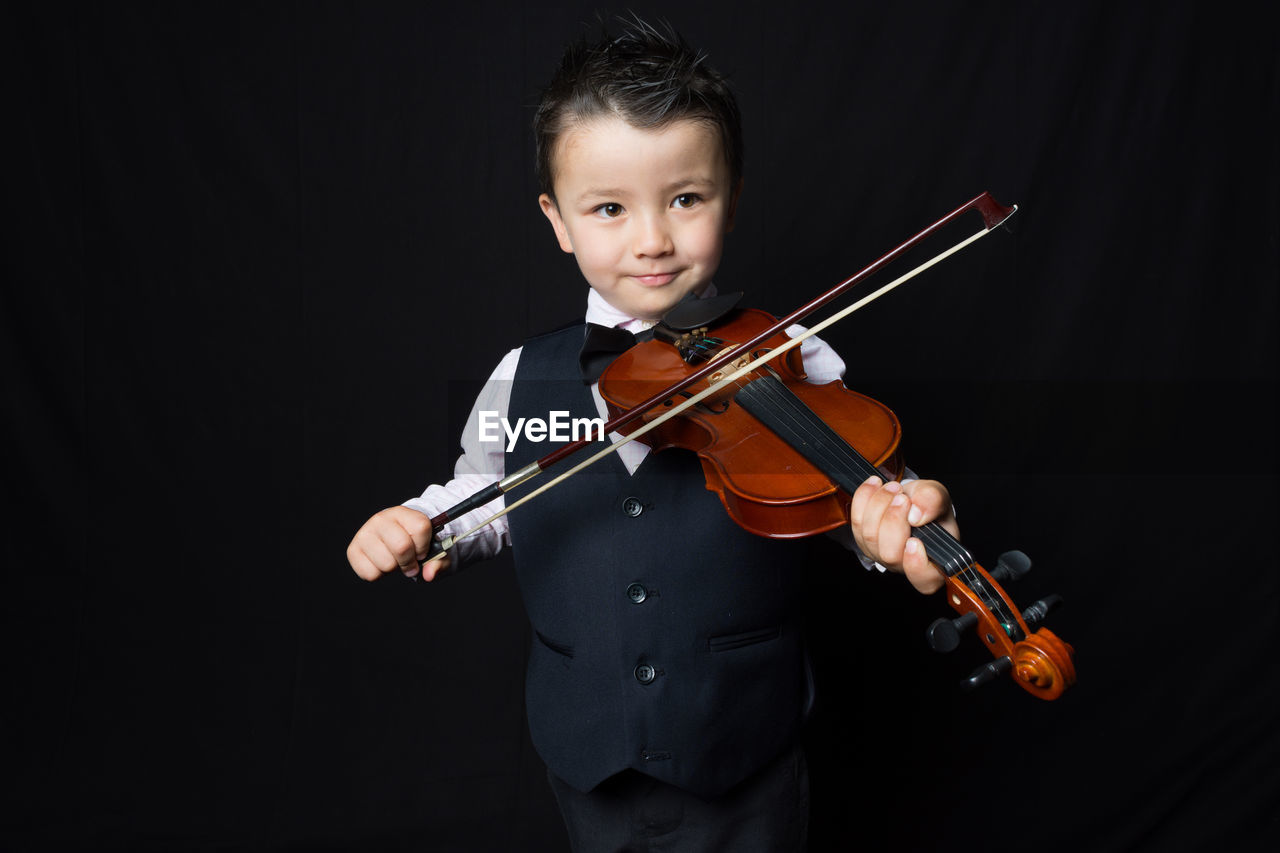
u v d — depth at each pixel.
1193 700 2.41
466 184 2.41
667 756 1.32
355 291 2.45
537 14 2.37
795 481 1.10
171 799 2.43
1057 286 2.38
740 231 2.33
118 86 2.42
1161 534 2.45
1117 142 2.36
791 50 2.32
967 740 2.36
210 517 2.52
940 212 2.35
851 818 2.35
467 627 2.53
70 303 2.48
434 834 2.41
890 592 2.34
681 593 1.33
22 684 2.52
